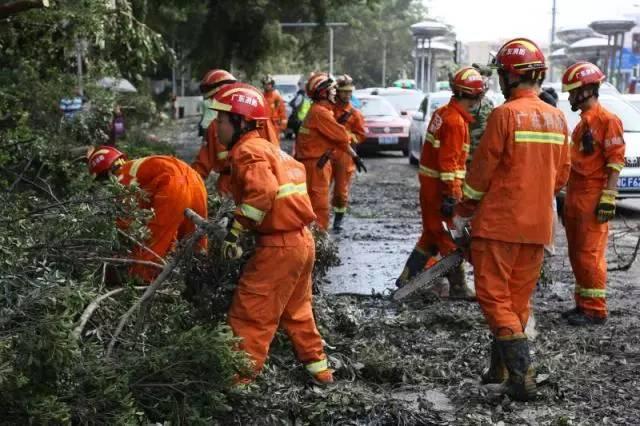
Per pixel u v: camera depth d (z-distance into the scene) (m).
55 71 10.84
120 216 5.82
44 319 4.27
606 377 6.18
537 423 5.34
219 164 9.12
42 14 10.05
